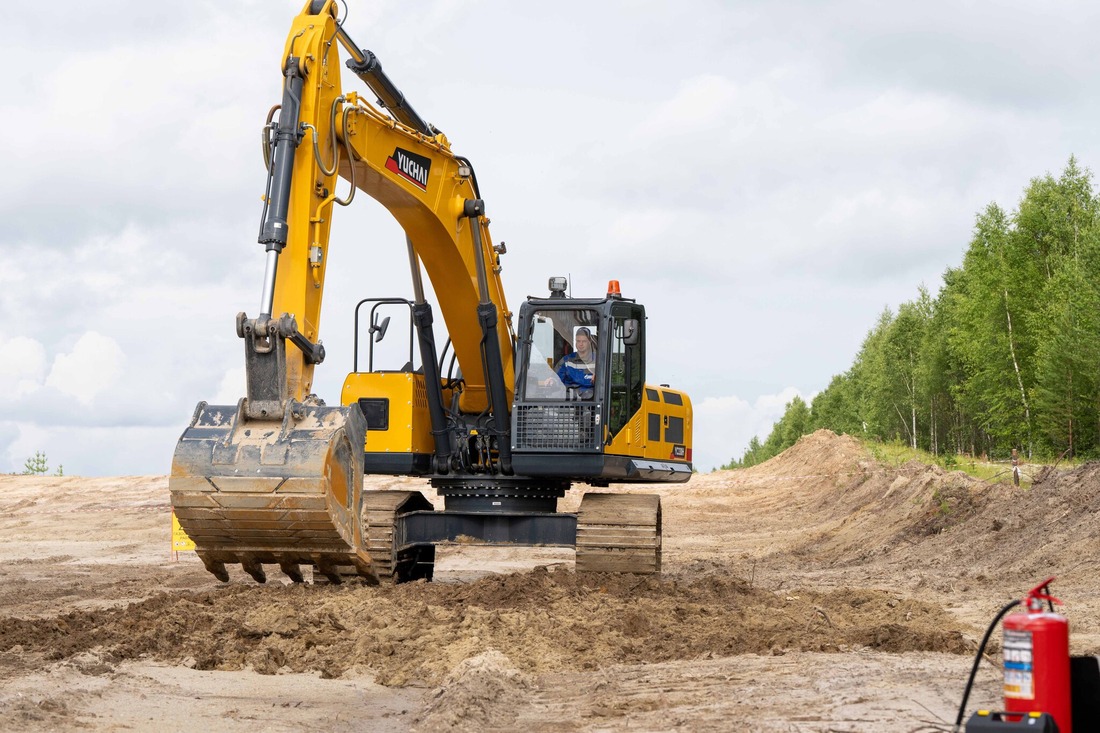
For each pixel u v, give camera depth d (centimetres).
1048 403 4703
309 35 1295
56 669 894
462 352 1645
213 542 1212
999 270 5541
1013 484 2386
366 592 1270
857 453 4850
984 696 739
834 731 658
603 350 1533
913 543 2316
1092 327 4469
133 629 1103
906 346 7925
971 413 6188
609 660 1020
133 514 3509
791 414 13250
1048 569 1656
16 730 697
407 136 1456
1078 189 5447
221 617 1145
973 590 1582
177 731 736
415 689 926
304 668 997
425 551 1759
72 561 2356
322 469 1145
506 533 1561
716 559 2542
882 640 1020
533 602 1300
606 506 1526
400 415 1598
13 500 3844
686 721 724
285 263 1244
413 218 1525
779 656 967
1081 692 527
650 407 1659
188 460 1162
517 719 785
